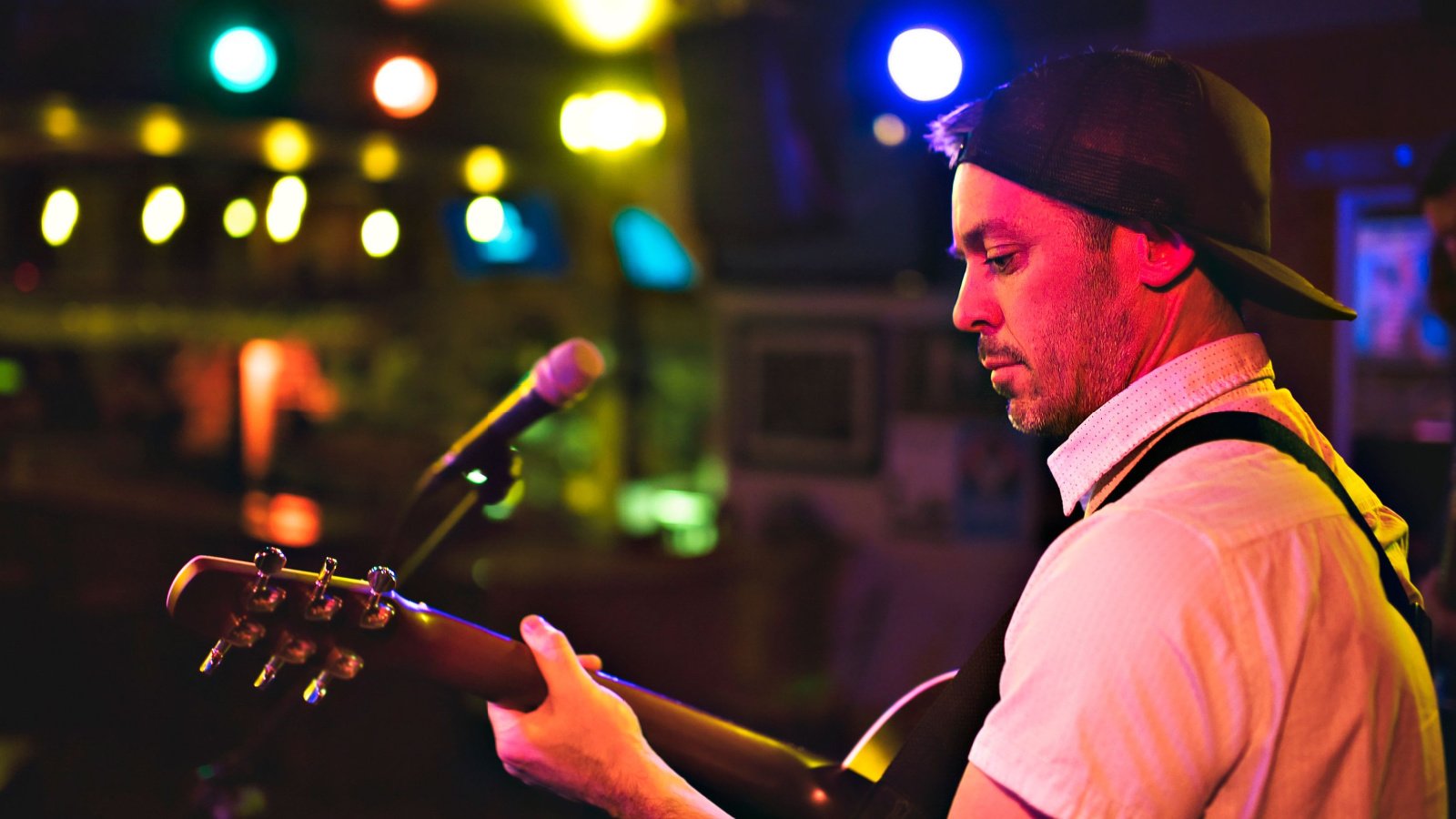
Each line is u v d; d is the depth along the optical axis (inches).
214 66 148.3
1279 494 35.0
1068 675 33.1
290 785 147.6
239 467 228.7
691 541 196.4
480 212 225.3
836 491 200.8
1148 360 38.3
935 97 145.8
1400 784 35.7
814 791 47.6
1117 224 37.7
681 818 40.6
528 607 163.6
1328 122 101.0
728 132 159.0
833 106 160.7
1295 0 103.1
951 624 186.9
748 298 210.1
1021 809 33.4
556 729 42.1
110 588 160.9
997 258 38.9
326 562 42.6
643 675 167.5
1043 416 39.1
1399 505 96.4
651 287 221.8
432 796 153.8
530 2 173.5
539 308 233.5
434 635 43.0
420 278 242.7
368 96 171.0
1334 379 100.1
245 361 238.1
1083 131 37.5
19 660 164.7
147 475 217.3
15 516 169.8
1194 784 32.4
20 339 244.1
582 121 190.7
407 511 59.7
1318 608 33.5
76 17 150.8
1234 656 32.4
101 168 237.8
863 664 188.1
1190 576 32.9
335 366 241.4
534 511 208.7
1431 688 37.4
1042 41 151.9
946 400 189.8
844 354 199.5
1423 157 94.3
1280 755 33.0
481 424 60.0
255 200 233.3
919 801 38.6
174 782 151.3
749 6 152.6
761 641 176.4
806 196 159.2
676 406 223.8
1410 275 98.5
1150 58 38.8
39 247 245.8
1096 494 39.0
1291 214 103.0
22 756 157.0
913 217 187.9
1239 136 38.8
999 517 185.3
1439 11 96.0
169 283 240.8
